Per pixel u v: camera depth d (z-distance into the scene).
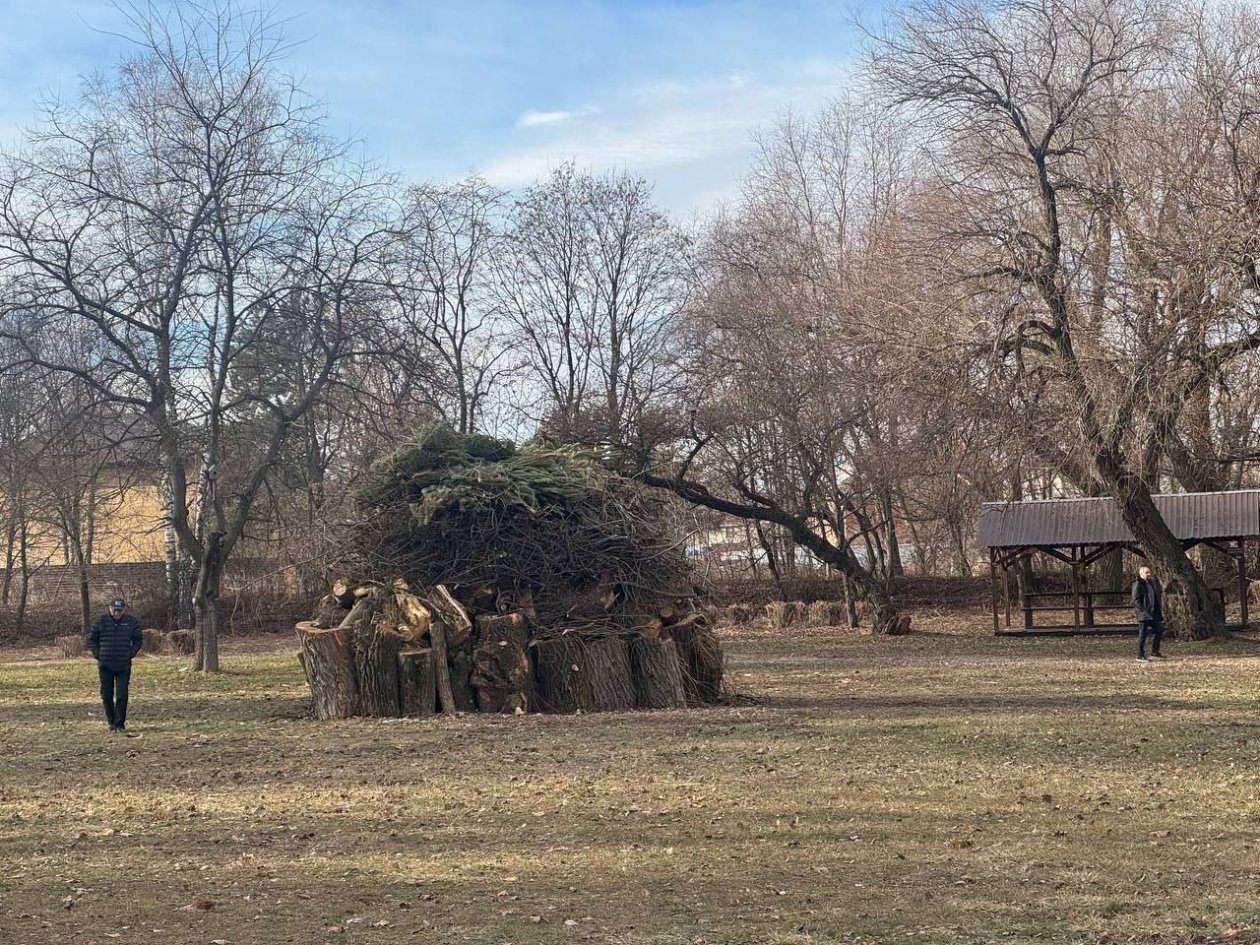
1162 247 26.62
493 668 19.17
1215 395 31.36
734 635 39.28
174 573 46.06
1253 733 15.19
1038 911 7.46
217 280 27.59
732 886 8.28
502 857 9.29
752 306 36.56
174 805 11.91
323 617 20.17
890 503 47.53
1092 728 16.03
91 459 29.00
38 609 48.31
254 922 7.49
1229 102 27.59
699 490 35.50
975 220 29.25
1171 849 9.09
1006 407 28.53
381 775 13.55
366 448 28.73
